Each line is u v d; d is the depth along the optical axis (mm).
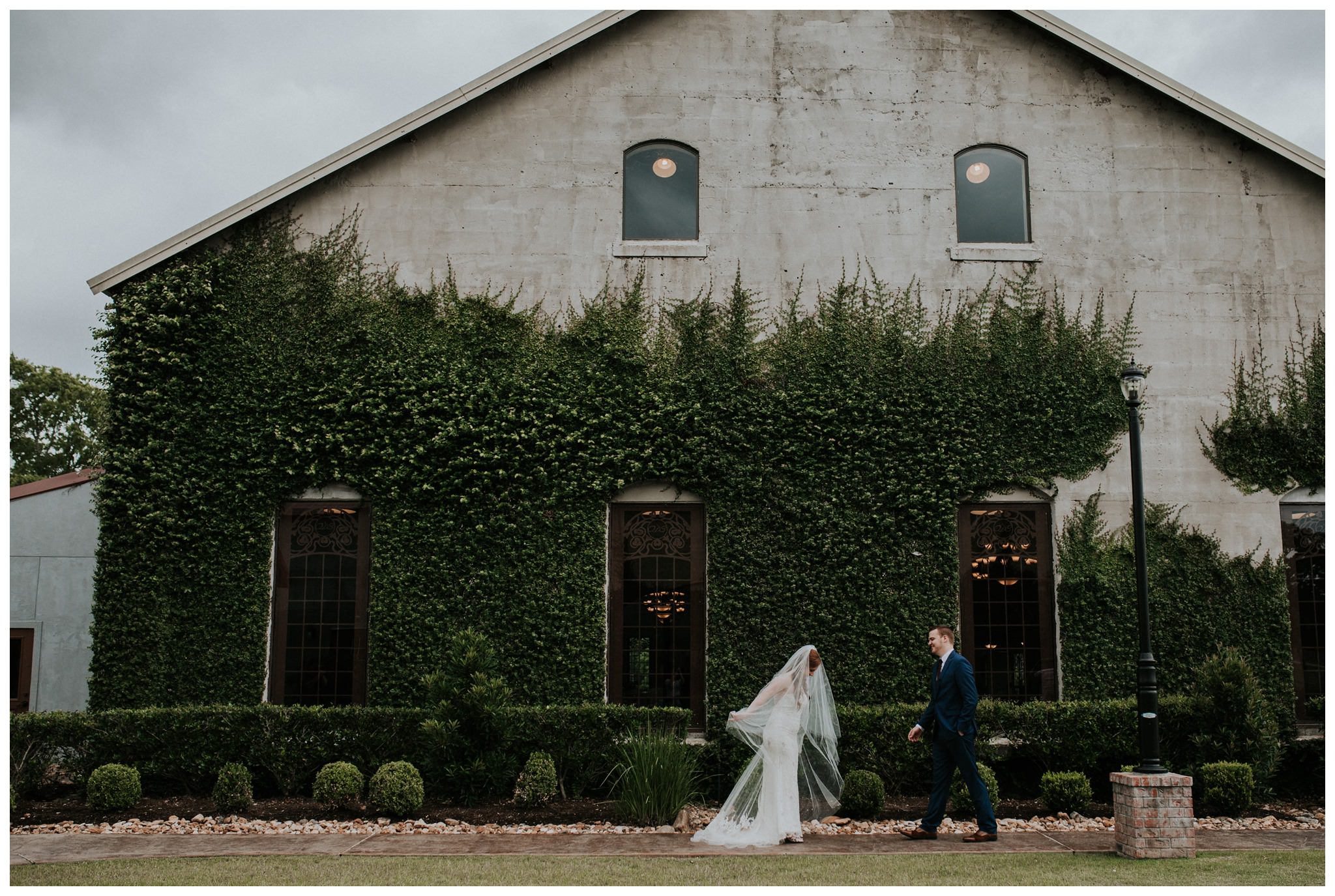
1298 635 12594
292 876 7617
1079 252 13047
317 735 11133
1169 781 8398
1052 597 12453
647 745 10266
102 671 12000
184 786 11195
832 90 13406
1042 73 13469
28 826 9867
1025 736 11117
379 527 12352
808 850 8688
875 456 12484
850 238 13031
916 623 12141
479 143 13258
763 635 12102
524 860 8266
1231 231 13156
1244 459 12664
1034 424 12570
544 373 12633
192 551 12250
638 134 13305
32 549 16641
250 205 12734
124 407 12445
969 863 8047
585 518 12344
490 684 10625
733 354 12688
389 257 12945
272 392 12570
